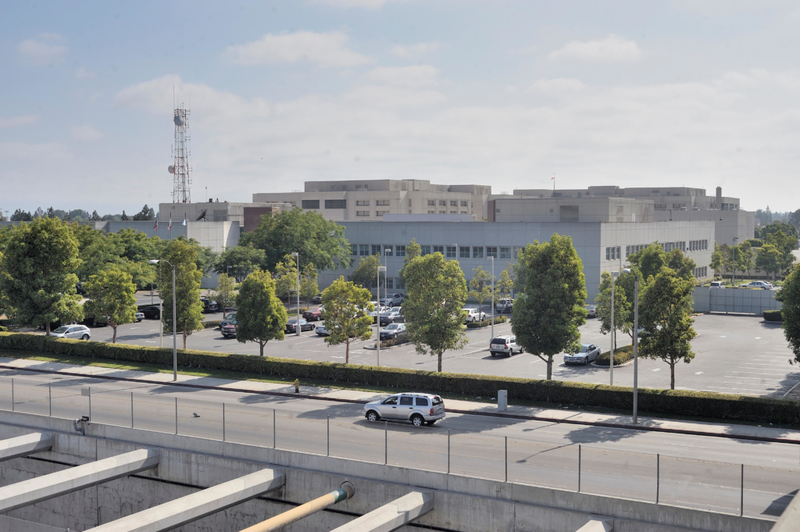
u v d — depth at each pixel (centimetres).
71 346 5922
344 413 4053
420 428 3681
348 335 5056
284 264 9644
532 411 4066
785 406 3691
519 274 7775
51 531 3578
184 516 2642
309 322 7788
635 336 3794
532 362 5647
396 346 6438
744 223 18238
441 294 4738
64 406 4166
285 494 3012
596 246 9069
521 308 4456
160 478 3288
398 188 16300
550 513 2511
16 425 3744
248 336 5253
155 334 7081
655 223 10819
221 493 2773
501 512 2597
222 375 5166
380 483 2808
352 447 3262
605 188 19275
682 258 9369
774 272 13612
